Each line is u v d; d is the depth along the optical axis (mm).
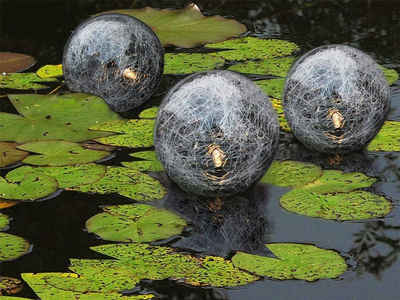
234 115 3891
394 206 3881
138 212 3818
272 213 3881
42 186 4074
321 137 4441
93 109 4977
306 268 3316
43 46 6359
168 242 3621
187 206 3959
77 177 4184
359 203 3852
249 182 4016
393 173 4250
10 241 3598
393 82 5363
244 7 7254
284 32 6535
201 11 7184
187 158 3926
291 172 4223
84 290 3156
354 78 4363
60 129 4746
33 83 5594
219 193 4012
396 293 3211
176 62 5898
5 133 4676
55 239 3650
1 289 3250
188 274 3305
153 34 5410
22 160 4391
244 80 4047
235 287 3225
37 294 3117
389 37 6293
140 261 3398
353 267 3398
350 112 4359
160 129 4027
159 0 7531
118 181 4156
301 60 4551
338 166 4359
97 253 3525
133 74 5199
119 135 4734
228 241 3631
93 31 5211
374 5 7102
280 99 5156
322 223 3764
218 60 5891
